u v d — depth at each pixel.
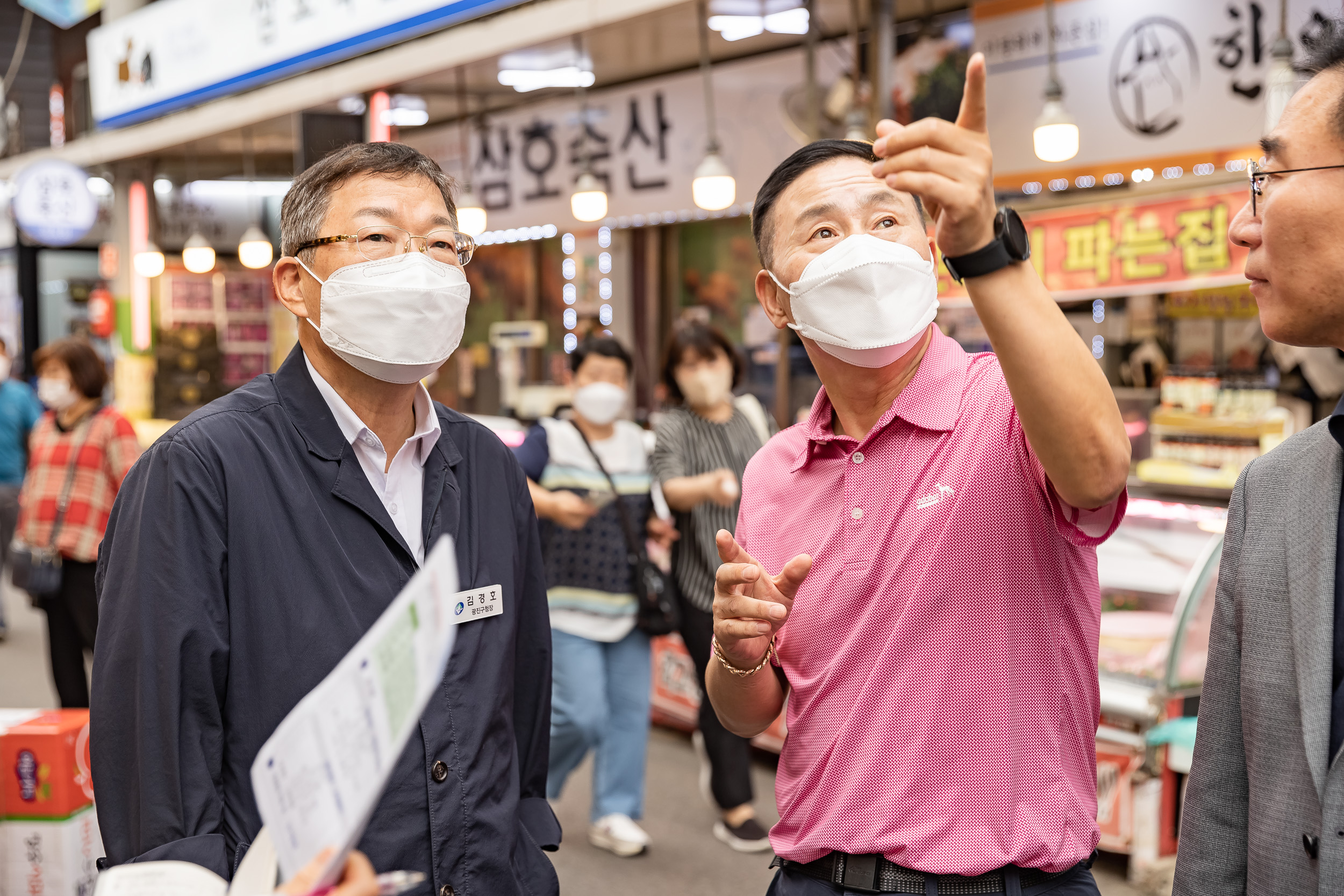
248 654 1.44
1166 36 4.03
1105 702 3.36
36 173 9.34
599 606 3.57
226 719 1.44
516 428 6.34
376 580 1.51
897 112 4.76
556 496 3.48
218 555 1.43
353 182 1.54
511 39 5.36
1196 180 4.80
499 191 7.09
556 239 8.46
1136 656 3.42
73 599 4.54
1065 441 1.19
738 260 7.27
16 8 12.27
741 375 3.93
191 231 10.10
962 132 1.12
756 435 3.85
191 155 8.97
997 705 1.44
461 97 6.73
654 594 3.61
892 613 1.49
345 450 1.53
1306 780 1.26
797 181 1.53
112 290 11.22
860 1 4.75
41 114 12.41
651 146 6.05
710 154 4.97
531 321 8.76
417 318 1.51
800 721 1.57
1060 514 1.37
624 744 3.73
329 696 0.95
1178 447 4.72
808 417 1.70
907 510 1.50
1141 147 4.16
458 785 1.50
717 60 5.70
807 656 1.58
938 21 4.64
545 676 1.80
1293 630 1.29
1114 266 4.32
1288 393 5.46
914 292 1.46
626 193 6.27
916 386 1.54
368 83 6.25
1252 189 1.29
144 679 1.39
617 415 3.71
